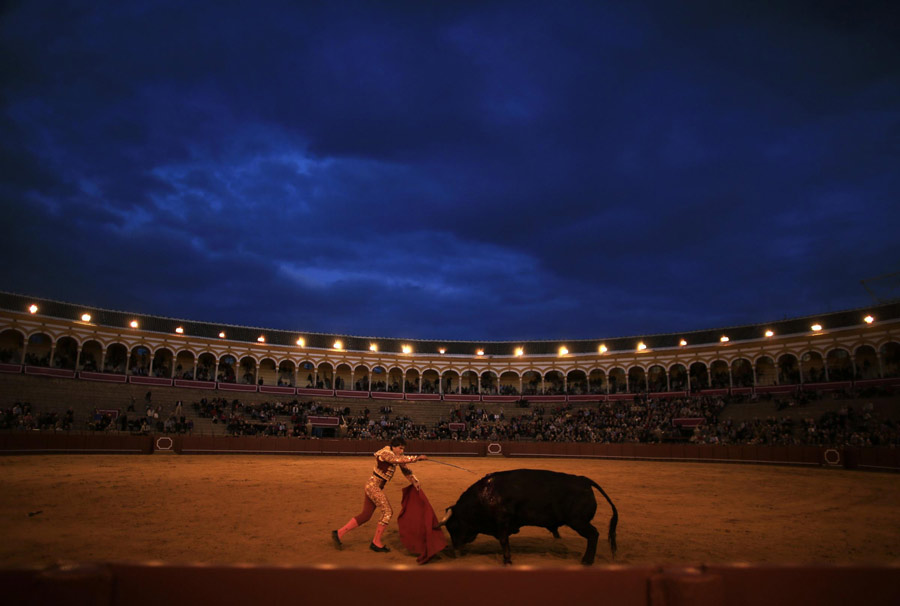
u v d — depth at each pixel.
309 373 63.91
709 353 56.34
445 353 65.75
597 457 42.19
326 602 2.62
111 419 41.06
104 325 52.19
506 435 50.06
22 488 17.52
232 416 46.50
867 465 30.83
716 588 2.57
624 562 9.21
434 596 2.62
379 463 9.73
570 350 64.19
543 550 9.94
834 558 9.89
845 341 48.78
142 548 9.79
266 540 10.51
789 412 44.28
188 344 56.47
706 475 27.61
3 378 42.50
